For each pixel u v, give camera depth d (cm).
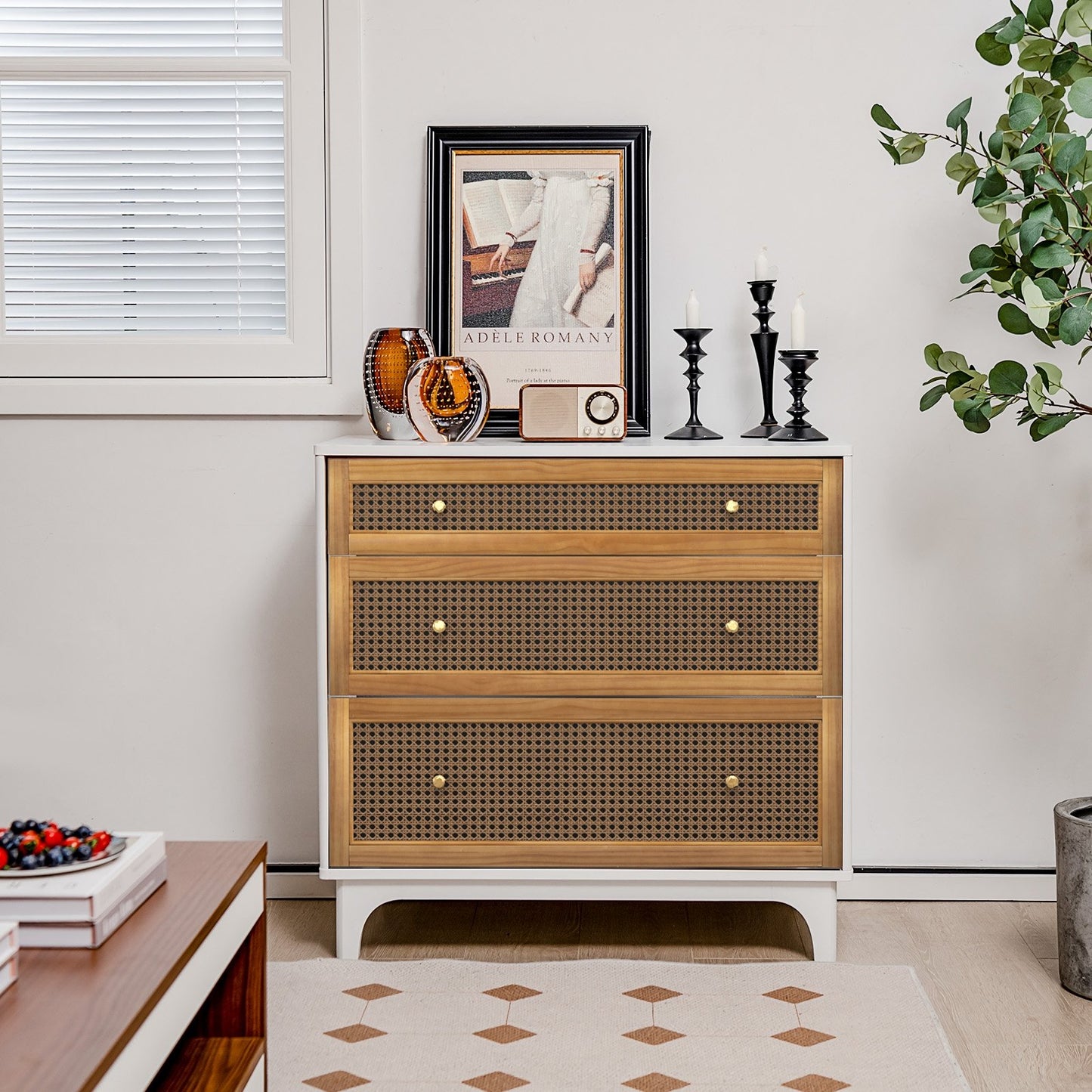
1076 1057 185
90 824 264
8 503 261
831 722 217
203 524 261
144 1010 111
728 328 257
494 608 218
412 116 255
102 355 260
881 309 256
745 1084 176
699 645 217
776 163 254
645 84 254
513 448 216
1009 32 200
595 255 251
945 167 241
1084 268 206
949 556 258
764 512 216
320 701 219
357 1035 191
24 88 262
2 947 114
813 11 252
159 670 262
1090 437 255
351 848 221
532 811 219
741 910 251
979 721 260
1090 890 204
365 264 257
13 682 262
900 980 212
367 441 239
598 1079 177
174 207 262
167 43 259
